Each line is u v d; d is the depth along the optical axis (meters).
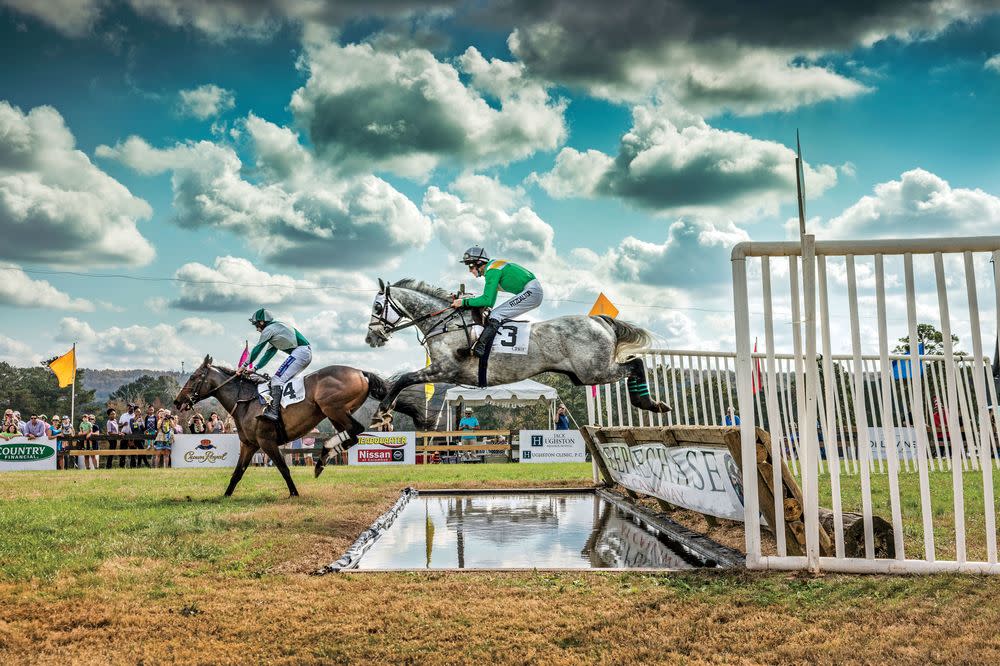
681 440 6.11
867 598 3.86
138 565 4.84
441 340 7.90
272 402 8.55
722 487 5.45
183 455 19.66
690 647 3.21
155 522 6.54
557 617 3.63
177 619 3.70
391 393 8.13
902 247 4.58
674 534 6.43
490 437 22.59
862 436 4.52
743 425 4.64
